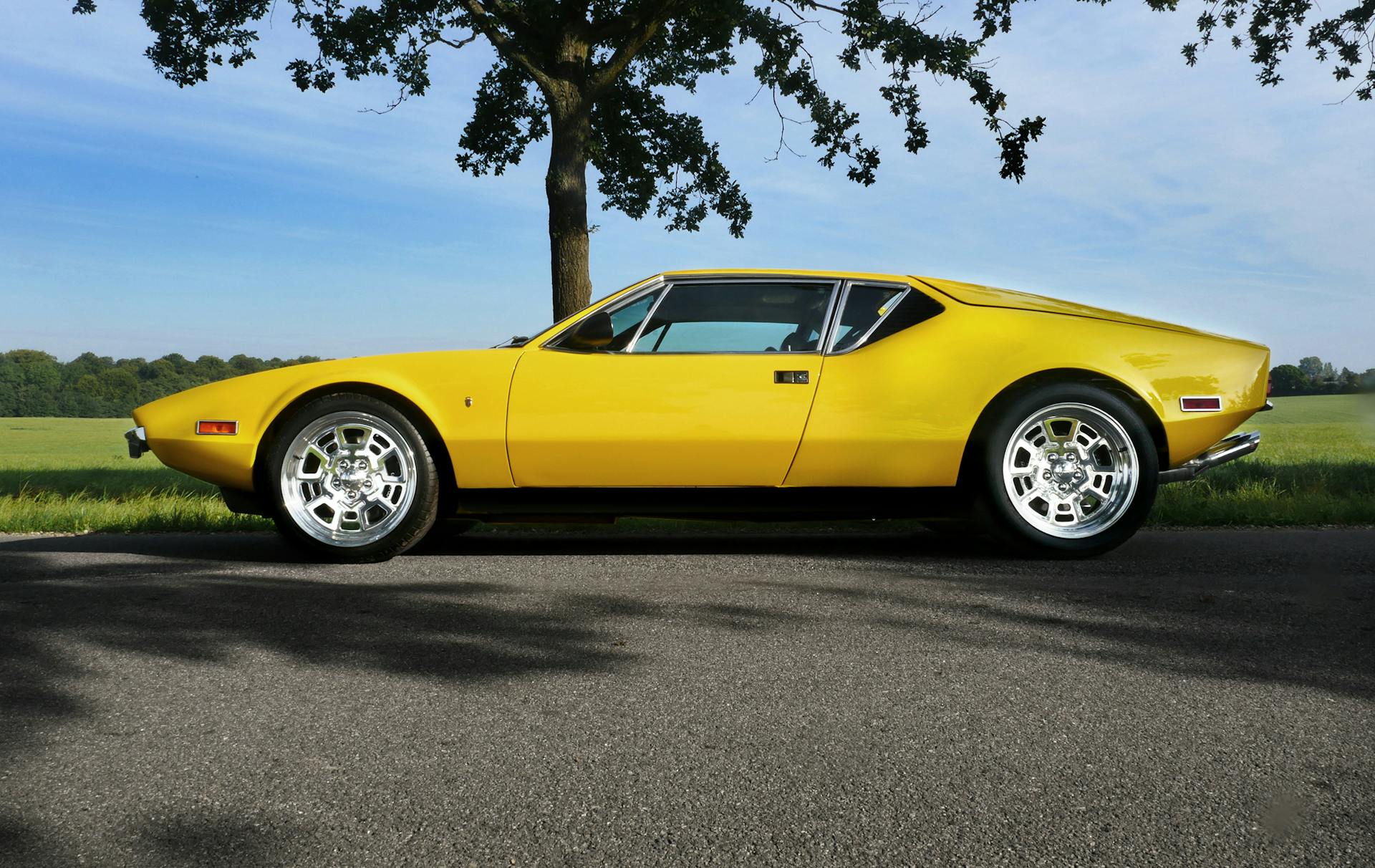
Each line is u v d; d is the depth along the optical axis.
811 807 1.70
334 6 11.05
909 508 4.27
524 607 3.25
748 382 4.16
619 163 12.45
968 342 4.25
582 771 1.87
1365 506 5.91
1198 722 2.13
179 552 4.62
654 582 3.69
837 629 2.95
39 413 90.62
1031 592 3.47
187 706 2.26
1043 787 1.79
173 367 97.12
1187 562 4.13
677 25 11.34
